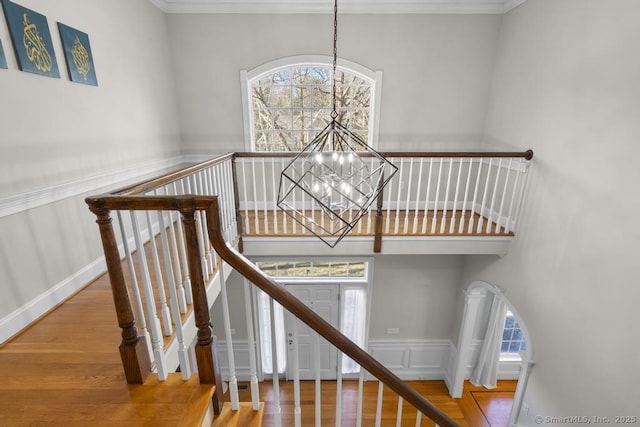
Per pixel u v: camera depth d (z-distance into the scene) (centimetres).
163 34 362
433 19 372
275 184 421
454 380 455
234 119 403
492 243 354
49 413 124
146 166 321
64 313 198
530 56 322
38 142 197
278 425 151
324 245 355
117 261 124
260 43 378
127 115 293
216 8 365
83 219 234
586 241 251
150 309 134
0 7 172
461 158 331
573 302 263
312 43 379
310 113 422
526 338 320
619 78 222
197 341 134
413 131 410
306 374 477
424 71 389
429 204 437
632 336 212
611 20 228
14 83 180
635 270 210
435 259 454
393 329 484
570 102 269
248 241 353
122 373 145
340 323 479
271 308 131
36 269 194
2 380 141
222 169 297
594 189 244
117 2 277
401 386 142
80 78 231
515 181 334
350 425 392
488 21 373
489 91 396
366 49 381
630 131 214
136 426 119
